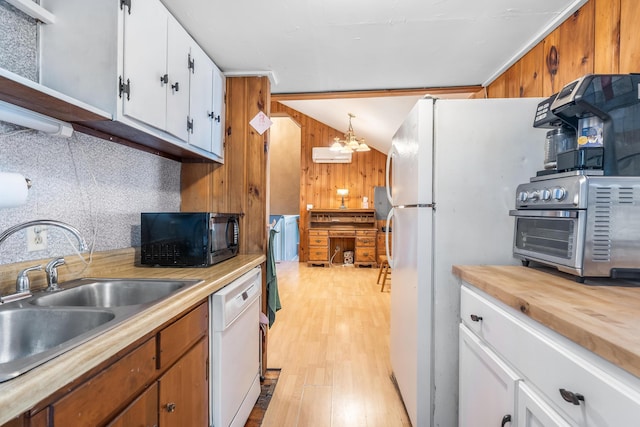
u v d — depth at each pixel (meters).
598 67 1.46
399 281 1.99
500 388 1.02
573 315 0.75
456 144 1.55
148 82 1.37
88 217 1.45
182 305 1.04
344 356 2.54
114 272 1.51
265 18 1.63
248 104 2.26
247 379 1.71
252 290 1.76
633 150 1.06
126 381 0.81
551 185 1.17
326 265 6.61
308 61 2.10
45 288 1.18
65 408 0.62
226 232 1.92
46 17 1.19
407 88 2.56
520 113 1.54
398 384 2.01
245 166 2.25
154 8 1.41
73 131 1.32
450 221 1.55
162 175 2.03
